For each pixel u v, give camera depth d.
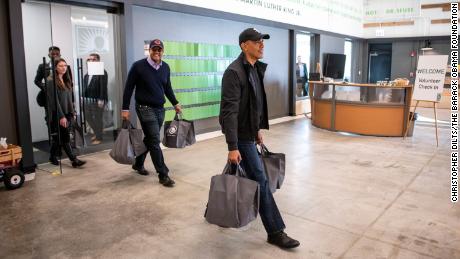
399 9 11.84
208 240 2.65
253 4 7.54
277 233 2.51
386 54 12.89
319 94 7.53
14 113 4.18
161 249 2.53
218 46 6.93
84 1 4.80
